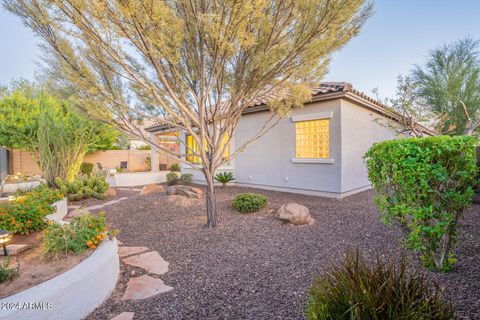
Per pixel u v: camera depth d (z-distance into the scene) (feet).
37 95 61.11
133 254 15.87
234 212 24.36
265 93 20.36
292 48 16.52
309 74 20.07
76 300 9.54
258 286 11.81
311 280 12.10
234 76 19.57
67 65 16.70
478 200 24.29
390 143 12.71
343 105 31.22
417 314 6.74
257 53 16.74
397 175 11.97
